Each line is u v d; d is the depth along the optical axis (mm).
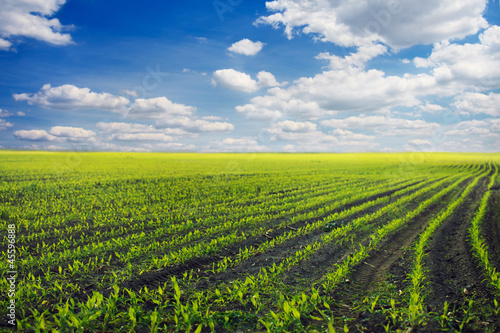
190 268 7934
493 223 12875
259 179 30484
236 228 12336
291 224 13172
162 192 21219
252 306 5957
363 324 5246
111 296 5863
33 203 16812
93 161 56969
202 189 23203
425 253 9133
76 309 5598
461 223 13305
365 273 7949
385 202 19625
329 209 16422
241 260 8648
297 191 23172
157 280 7090
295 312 5098
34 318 5215
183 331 5008
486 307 5527
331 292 6609
